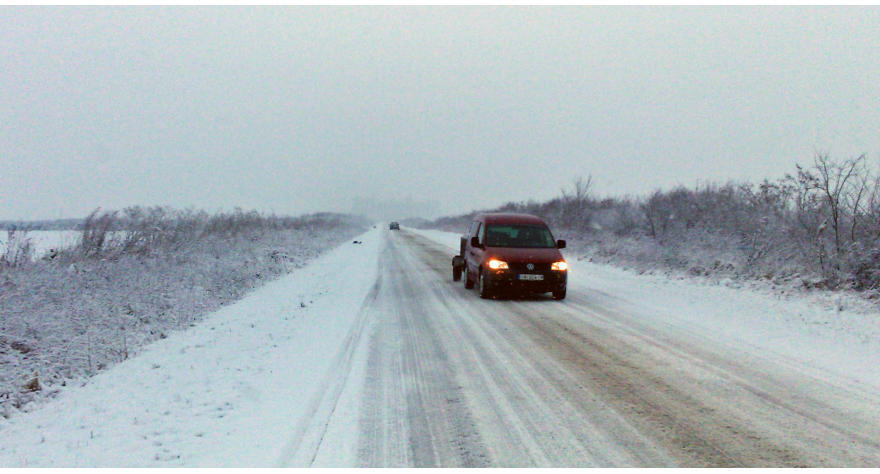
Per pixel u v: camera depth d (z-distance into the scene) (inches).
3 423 176.1
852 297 340.2
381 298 427.2
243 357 247.6
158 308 368.2
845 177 426.9
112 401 191.6
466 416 165.3
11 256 396.8
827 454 134.9
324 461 134.2
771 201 552.7
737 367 217.9
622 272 597.0
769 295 381.4
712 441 144.3
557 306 382.9
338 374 213.2
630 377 206.1
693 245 626.5
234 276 519.2
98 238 488.4
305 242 1092.5
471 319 333.1
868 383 193.5
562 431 152.7
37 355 254.2
